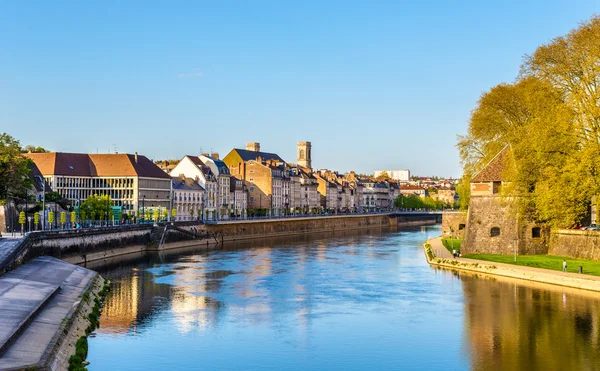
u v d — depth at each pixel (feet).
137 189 590.96
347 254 433.48
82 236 369.30
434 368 169.89
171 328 209.15
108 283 291.79
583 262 309.01
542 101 308.19
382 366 172.14
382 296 262.26
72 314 202.80
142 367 169.58
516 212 349.20
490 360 175.63
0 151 371.15
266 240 578.66
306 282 299.58
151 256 417.49
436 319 220.84
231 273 330.75
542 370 166.71
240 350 185.88
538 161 306.76
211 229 542.16
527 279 291.38
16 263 270.67
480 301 246.68
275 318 224.33
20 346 157.89
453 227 508.12
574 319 215.72
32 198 422.00
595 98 286.05
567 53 300.40
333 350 186.19
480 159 427.33
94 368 167.94
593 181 275.59
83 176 590.55
